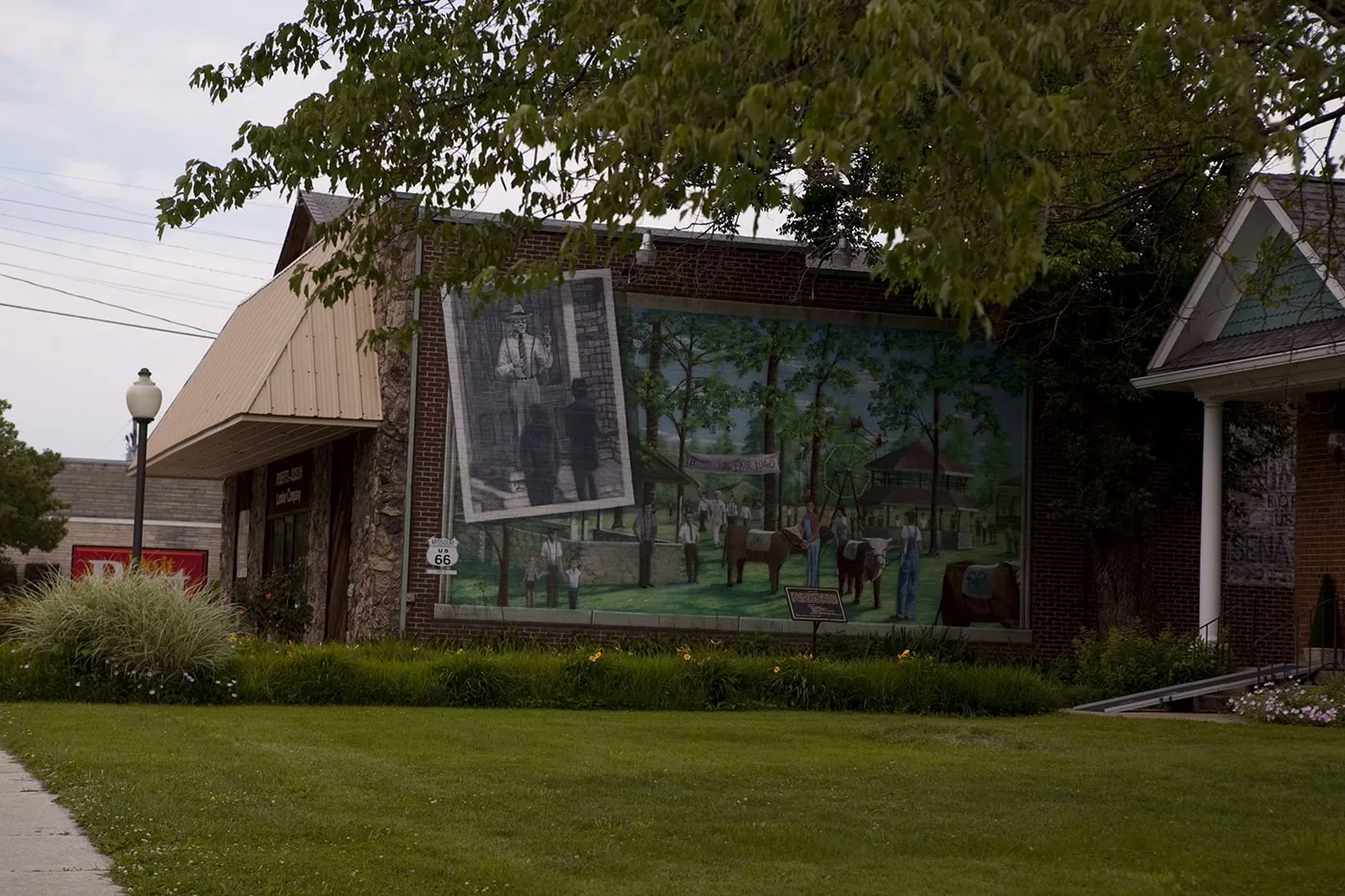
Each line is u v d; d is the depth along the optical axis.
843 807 10.42
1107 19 9.42
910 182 9.22
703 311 25.53
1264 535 27.83
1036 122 7.01
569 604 24.59
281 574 27.14
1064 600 26.59
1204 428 22.64
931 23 7.08
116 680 17.22
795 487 25.70
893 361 26.22
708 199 8.02
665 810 10.00
